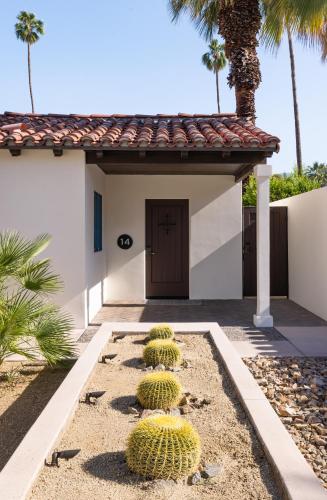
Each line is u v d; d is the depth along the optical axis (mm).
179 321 10078
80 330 9148
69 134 8984
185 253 12961
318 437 4602
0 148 8750
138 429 3432
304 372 6668
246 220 13164
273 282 13297
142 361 6098
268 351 7695
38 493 3102
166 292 13008
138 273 12812
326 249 10047
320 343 8172
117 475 3336
